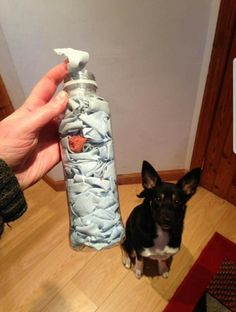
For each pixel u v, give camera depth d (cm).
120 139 144
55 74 58
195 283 121
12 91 138
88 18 101
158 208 103
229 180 148
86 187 55
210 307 113
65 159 56
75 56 52
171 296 118
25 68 115
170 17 103
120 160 155
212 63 115
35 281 124
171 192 103
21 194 55
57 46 108
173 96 128
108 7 99
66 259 131
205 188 163
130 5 99
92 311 114
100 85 120
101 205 55
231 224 145
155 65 116
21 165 65
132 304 116
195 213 150
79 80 53
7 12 99
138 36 107
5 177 51
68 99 53
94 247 56
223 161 144
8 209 53
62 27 103
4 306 117
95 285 122
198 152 150
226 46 108
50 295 120
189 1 100
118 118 133
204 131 139
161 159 158
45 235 142
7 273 128
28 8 98
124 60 113
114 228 57
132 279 123
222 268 126
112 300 117
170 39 109
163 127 141
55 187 163
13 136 56
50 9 98
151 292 119
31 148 61
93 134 53
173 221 100
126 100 127
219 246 134
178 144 151
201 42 112
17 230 145
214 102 127
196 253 132
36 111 56
